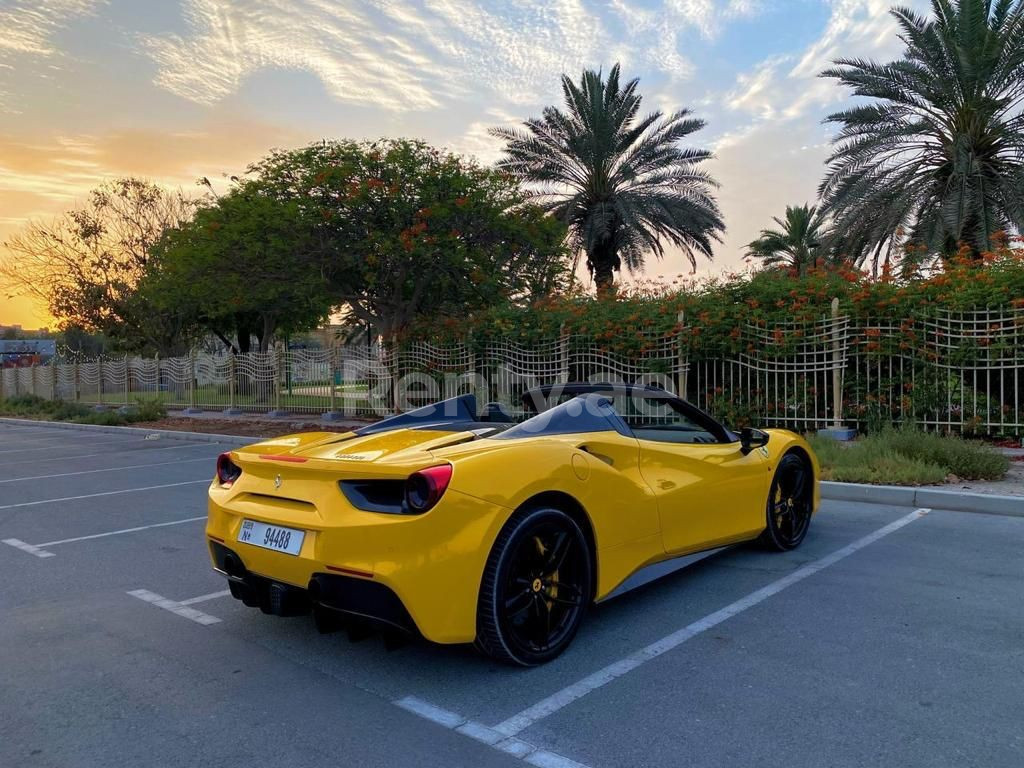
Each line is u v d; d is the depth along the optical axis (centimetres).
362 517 325
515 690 333
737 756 271
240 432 1662
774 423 1137
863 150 1767
